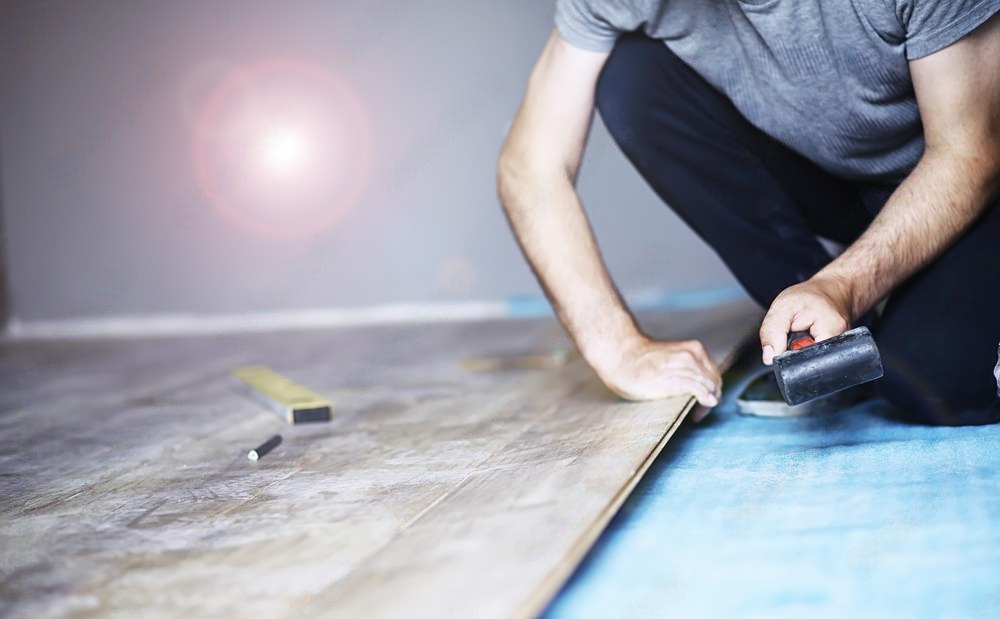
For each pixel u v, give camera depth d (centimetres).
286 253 546
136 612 103
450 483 146
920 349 166
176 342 457
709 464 156
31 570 120
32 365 385
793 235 199
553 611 102
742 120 192
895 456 151
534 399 220
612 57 185
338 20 532
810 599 100
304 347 399
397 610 94
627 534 124
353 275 543
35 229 558
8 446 207
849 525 121
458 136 528
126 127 551
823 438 169
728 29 172
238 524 134
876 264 158
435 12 524
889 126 172
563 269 184
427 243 536
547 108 183
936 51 152
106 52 550
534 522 115
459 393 242
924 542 113
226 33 540
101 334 526
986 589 100
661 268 512
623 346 184
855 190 200
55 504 154
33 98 554
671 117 189
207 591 108
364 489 148
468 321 485
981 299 164
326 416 213
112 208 554
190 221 551
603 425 167
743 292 504
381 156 535
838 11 158
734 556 114
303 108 539
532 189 183
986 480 135
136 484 164
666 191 199
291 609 100
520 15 517
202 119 546
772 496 136
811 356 142
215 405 248
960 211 160
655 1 170
